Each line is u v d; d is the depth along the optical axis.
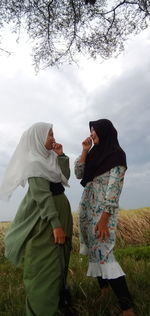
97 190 2.14
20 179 2.08
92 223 2.14
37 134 2.14
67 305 2.12
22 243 2.02
